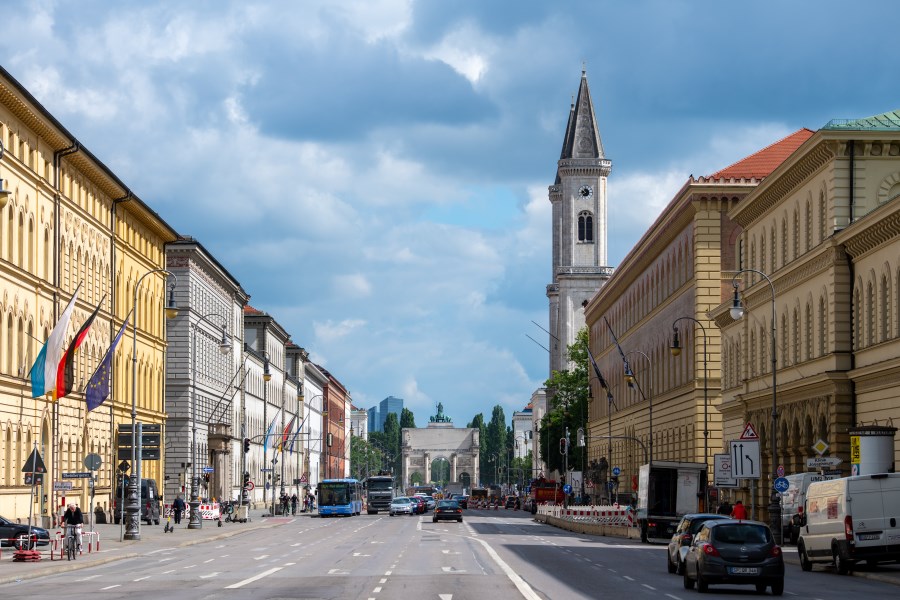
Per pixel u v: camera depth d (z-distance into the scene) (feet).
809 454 233.76
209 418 420.77
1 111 220.43
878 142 219.00
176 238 365.61
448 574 139.54
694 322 312.71
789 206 249.55
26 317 236.22
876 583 133.80
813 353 232.12
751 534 117.50
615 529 267.39
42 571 144.87
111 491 302.25
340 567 153.79
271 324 575.38
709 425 310.45
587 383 556.51
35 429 241.76
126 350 315.99
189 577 137.90
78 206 269.64
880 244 203.21
